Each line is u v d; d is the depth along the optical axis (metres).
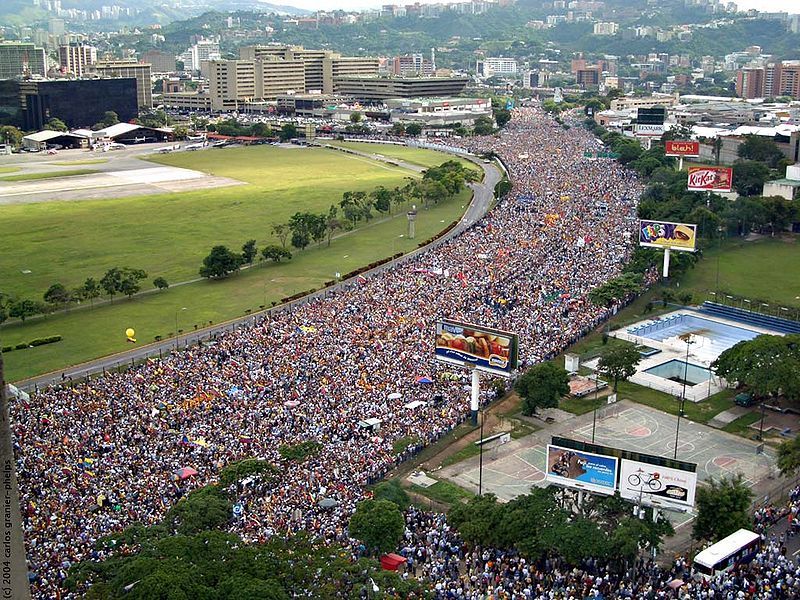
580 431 191.75
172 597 104.56
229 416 181.38
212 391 194.62
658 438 188.88
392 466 169.62
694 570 128.12
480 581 123.62
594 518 139.25
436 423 188.12
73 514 139.50
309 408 185.88
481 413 193.88
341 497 149.00
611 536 131.12
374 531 131.00
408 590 114.12
